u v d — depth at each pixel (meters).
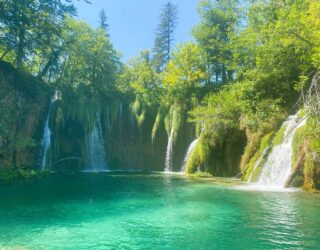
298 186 19.81
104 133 39.50
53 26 37.16
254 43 29.83
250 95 27.27
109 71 44.94
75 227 12.10
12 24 34.19
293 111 25.02
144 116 38.75
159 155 36.94
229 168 27.73
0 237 10.91
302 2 25.91
